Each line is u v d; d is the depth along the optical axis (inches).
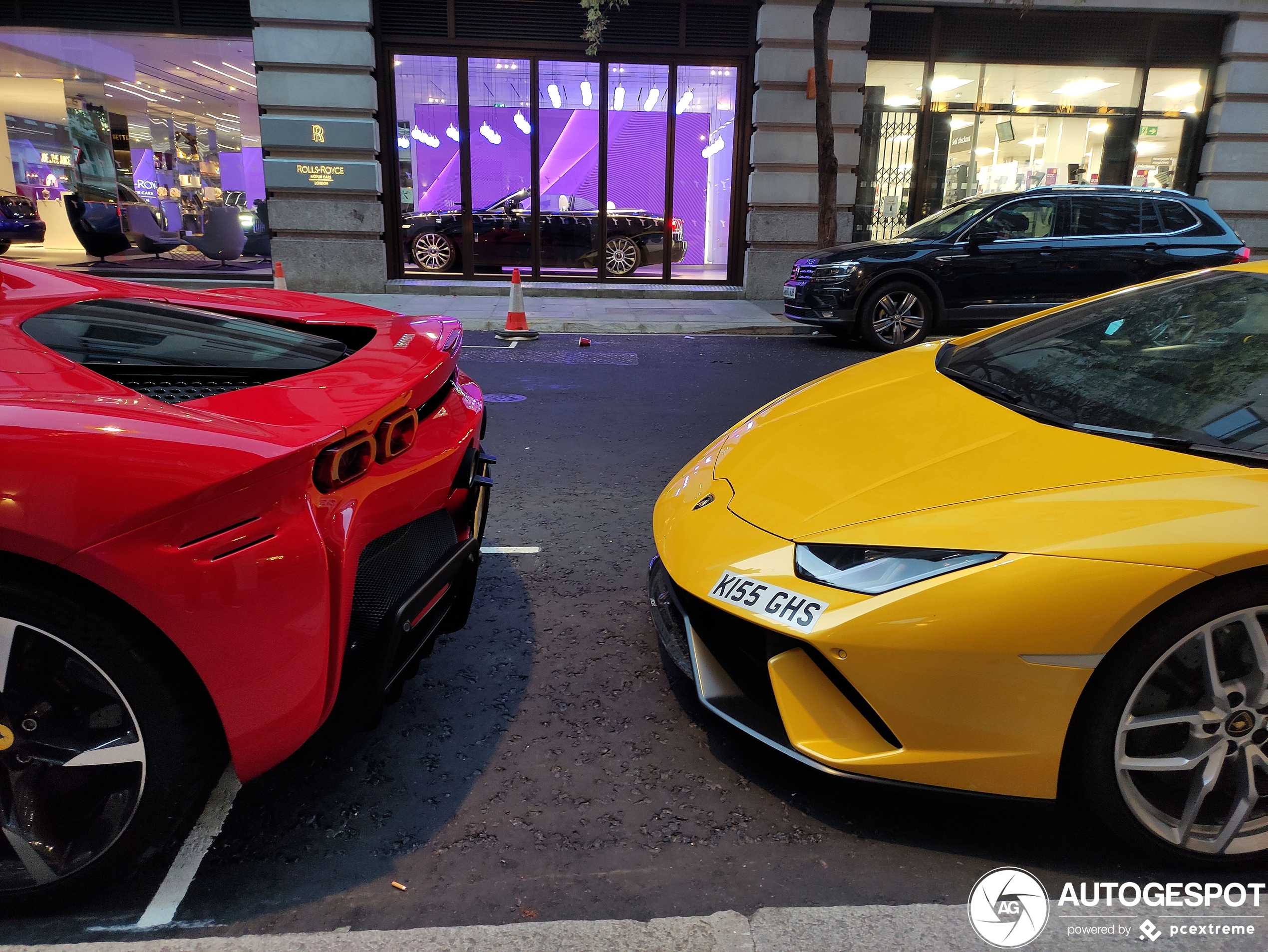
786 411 110.2
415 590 76.9
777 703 75.9
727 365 323.0
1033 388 96.6
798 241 510.0
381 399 74.4
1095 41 509.0
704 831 77.5
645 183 522.3
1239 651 68.4
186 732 63.7
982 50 506.0
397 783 83.5
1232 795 71.7
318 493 66.7
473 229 519.5
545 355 334.3
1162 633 66.6
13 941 63.7
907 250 345.7
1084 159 528.7
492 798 81.6
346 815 78.7
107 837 64.7
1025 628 67.0
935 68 506.0
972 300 349.4
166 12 482.9
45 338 76.1
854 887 71.0
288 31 459.2
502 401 253.8
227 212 550.0
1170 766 69.6
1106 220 352.8
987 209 350.0
